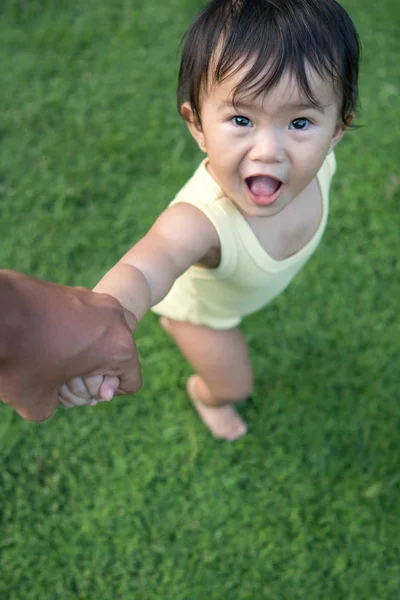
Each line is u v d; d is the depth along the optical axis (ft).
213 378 6.48
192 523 7.21
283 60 3.80
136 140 9.87
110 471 7.47
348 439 7.71
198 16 4.20
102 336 3.16
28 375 3.02
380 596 6.82
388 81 10.50
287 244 5.14
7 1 11.15
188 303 5.70
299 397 7.96
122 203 9.36
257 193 4.28
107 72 10.56
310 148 4.08
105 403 7.80
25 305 2.88
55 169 9.58
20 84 10.37
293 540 7.12
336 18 4.04
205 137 4.27
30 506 7.23
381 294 8.66
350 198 9.32
